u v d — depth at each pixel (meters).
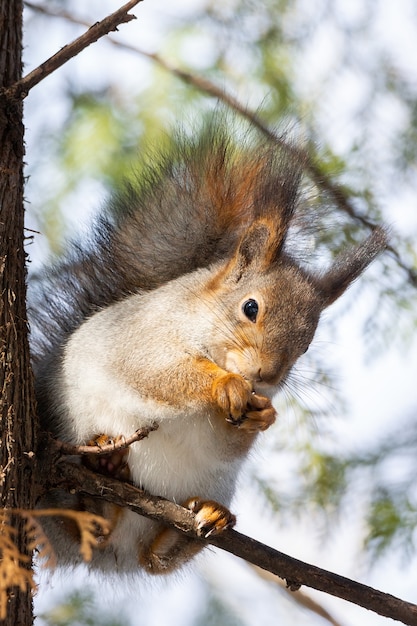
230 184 11.78
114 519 10.04
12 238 8.74
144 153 14.12
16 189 8.78
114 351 10.20
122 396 10.02
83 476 9.23
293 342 10.65
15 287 8.72
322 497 14.42
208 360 10.44
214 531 9.36
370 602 9.16
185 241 11.57
